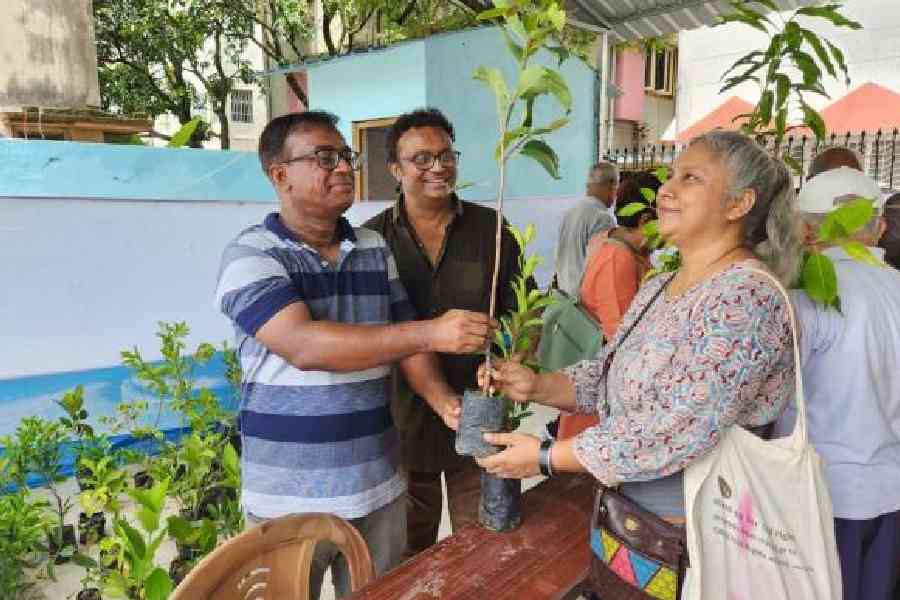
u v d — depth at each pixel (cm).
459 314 142
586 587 139
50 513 320
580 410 157
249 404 166
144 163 368
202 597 119
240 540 127
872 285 162
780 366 119
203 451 279
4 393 340
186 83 1147
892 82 1084
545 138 642
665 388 116
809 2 497
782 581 114
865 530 163
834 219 144
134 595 178
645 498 129
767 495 114
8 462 286
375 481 170
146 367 329
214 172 393
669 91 1523
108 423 360
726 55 1311
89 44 378
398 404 230
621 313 239
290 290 149
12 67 352
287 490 162
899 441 166
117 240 366
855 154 266
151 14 987
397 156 224
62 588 276
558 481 180
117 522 170
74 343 359
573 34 609
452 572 138
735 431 115
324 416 160
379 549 178
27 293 342
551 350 239
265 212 418
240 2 1031
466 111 641
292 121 159
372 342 141
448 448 231
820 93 240
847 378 157
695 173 123
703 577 117
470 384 227
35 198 337
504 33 140
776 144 244
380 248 183
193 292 396
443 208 231
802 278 144
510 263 233
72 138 365
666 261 209
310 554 137
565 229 447
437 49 617
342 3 920
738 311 111
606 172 444
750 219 125
